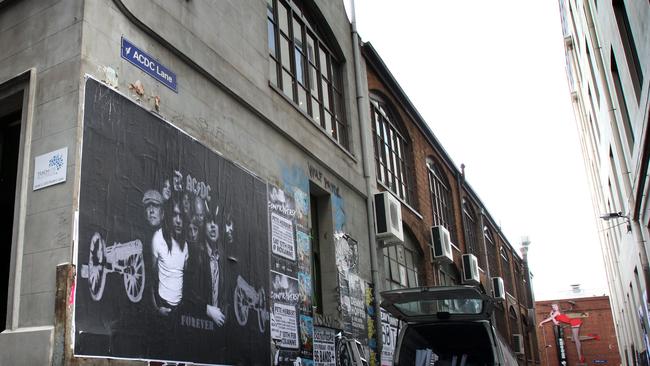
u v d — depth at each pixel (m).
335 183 13.80
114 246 6.61
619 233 20.98
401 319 10.23
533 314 46.59
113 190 6.75
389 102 20.23
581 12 16.92
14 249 6.45
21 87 7.09
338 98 15.87
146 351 6.80
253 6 11.17
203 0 9.40
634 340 23.30
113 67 7.17
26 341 5.92
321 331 11.60
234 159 9.56
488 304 9.65
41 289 6.10
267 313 9.67
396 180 19.83
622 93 13.16
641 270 14.81
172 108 8.17
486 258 31.30
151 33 7.98
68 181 6.30
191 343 7.62
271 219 10.41
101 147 6.70
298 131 12.13
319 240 13.09
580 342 56.00
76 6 6.95
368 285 14.61
